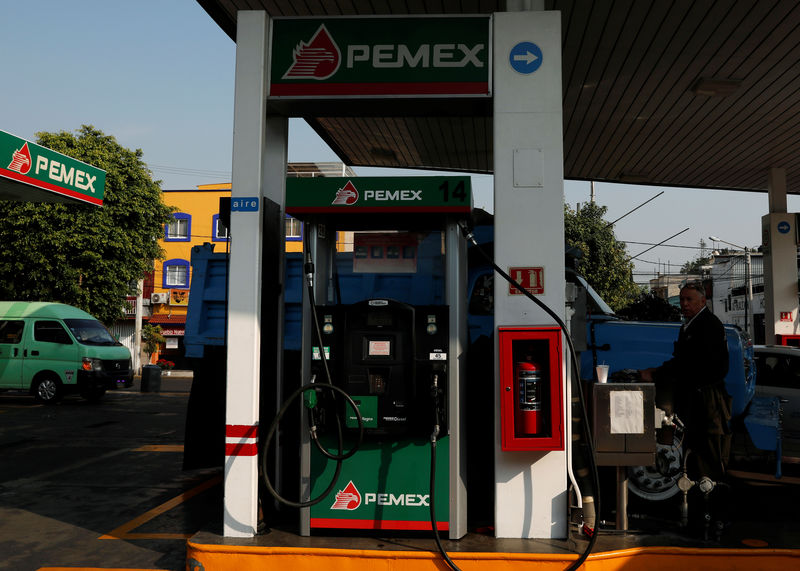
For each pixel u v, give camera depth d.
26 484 6.92
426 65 4.48
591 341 5.60
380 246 4.94
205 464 6.44
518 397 4.25
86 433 10.64
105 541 4.93
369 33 4.52
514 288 4.34
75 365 15.14
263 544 4.15
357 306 4.33
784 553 4.01
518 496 4.28
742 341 5.64
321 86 4.52
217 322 6.73
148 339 31.47
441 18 4.48
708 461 4.45
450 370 4.29
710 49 7.92
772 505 5.86
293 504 4.19
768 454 8.19
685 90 9.12
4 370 15.46
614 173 13.52
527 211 4.36
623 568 3.99
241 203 4.46
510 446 4.17
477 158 11.67
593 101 9.55
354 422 4.24
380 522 4.30
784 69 8.43
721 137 11.14
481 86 4.44
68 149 20.78
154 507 5.96
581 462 4.66
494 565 3.93
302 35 4.55
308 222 4.54
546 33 4.41
